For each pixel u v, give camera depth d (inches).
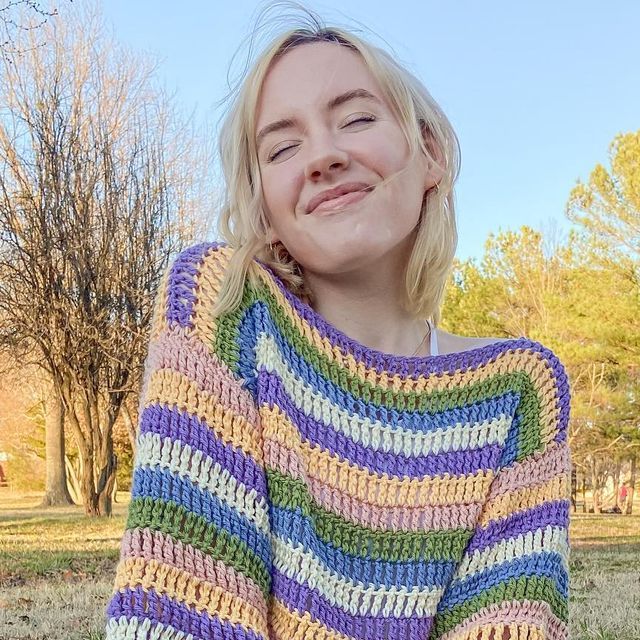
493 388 48.3
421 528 43.3
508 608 43.4
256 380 41.4
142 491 36.9
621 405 489.4
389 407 44.6
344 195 43.8
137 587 34.1
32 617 182.7
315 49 46.7
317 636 38.2
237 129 47.9
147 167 463.8
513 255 553.9
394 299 49.8
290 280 47.1
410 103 46.9
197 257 45.2
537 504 47.8
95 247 453.4
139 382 462.3
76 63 450.9
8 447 820.6
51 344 457.4
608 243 489.1
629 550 331.3
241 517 38.0
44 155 447.5
